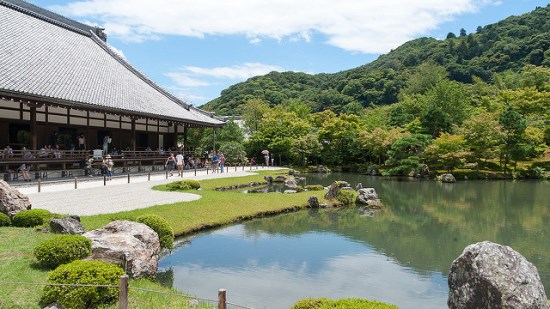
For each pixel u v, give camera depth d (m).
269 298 10.01
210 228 17.39
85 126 30.56
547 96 60.34
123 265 9.02
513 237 17.47
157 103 35.66
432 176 45.38
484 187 36.56
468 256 6.51
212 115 43.25
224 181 31.56
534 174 45.81
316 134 58.91
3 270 8.38
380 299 10.25
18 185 21.81
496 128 45.50
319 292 10.56
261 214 20.80
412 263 13.41
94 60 35.81
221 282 11.09
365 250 14.97
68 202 17.31
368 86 106.38
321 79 137.38
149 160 36.72
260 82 125.75
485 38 122.19
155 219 12.23
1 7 31.56
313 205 24.06
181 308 7.62
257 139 59.34
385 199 28.78
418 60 123.12
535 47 100.81
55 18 37.09
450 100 65.38
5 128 24.95
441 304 9.99
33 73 24.86
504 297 5.87
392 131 52.47
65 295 6.82
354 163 57.41
